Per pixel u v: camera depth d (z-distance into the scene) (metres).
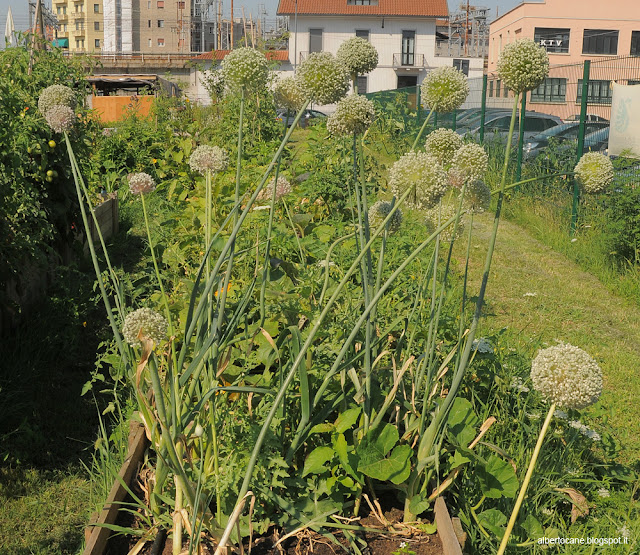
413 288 4.28
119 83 35.91
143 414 2.65
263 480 2.66
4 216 4.87
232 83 2.79
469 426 3.12
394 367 3.01
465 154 2.59
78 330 5.46
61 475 3.82
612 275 7.95
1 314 5.06
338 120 2.77
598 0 41.09
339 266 4.56
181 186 7.30
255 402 3.04
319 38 49.84
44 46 8.12
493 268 8.36
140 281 5.68
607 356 5.68
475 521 3.06
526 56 2.62
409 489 2.93
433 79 2.84
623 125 8.81
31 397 4.52
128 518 2.96
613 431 4.18
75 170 2.73
